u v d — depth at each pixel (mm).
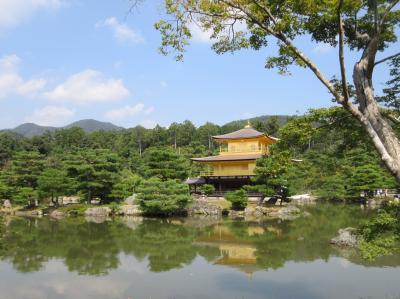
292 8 10922
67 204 57969
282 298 16000
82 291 17188
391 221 10883
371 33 11789
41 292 17109
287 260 23016
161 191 49188
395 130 11781
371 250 10727
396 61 11984
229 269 20969
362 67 10148
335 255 24141
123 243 29375
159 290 17234
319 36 12508
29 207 58625
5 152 98062
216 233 34375
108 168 56688
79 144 126812
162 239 31156
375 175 59031
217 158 62656
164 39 11070
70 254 25250
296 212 48688
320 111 12141
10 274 20172
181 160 62531
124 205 54594
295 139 12562
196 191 63500
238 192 50750
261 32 11547
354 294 16344
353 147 13508
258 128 101812
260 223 41375
